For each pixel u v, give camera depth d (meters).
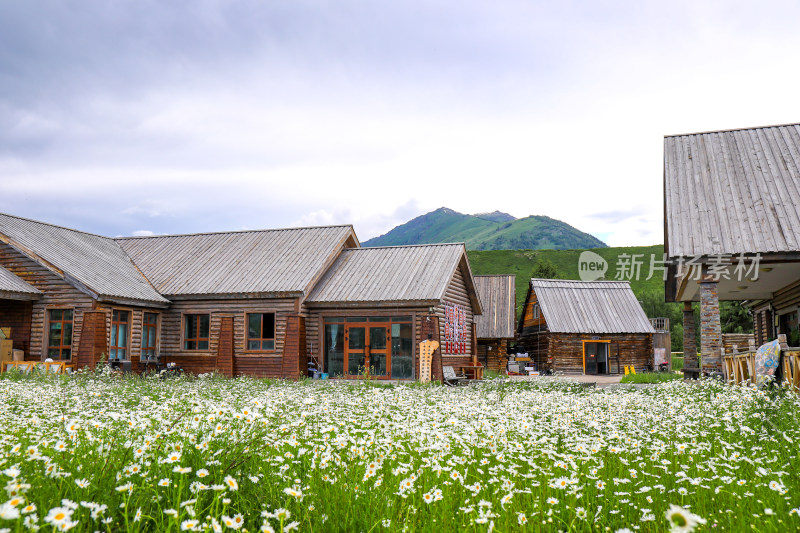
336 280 26.98
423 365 23.81
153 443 4.43
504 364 39.00
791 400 9.29
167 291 27.36
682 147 21.52
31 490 3.56
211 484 3.96
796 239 16.55
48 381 16.00
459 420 6.87
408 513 3.77
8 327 24.77
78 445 4.96
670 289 24.80
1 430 5.91
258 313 26.20
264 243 30.42
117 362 23.88
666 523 3.87
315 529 3.67
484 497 4.34
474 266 98.94
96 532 3.24
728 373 16.56
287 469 4.39
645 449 5.98
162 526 3.37
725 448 5.88
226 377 23.36
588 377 32.38
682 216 18.16
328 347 25.92
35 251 24.44
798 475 4.95
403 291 25.06
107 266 27.44
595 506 4.19
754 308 31.23
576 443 5.84
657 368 37.50
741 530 3.62
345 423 6.68
